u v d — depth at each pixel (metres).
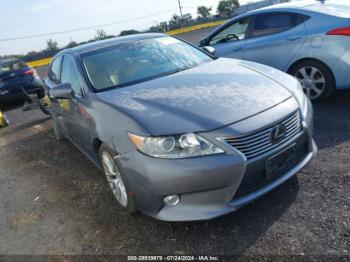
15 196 4.14
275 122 2.72
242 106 2.79
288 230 2.67
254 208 3.00
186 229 2.89
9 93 9.87
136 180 2.74
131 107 2.97
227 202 2.61
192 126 2.61
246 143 2.59
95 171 4.36
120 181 3.10
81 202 3.65
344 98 5.24
